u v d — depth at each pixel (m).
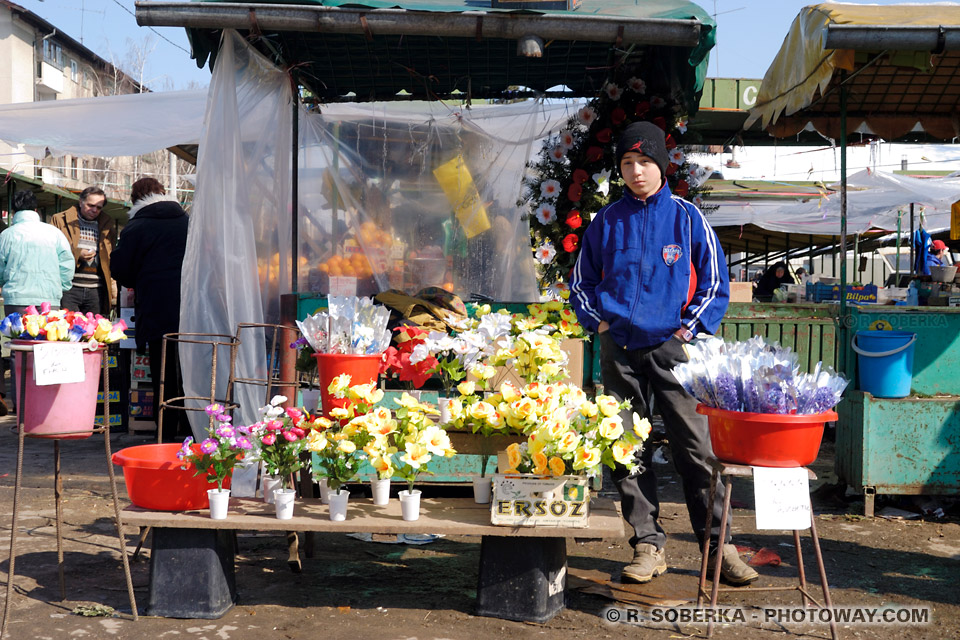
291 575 3.71
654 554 3.63
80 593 3.43
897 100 5.82
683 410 3.48
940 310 5.09
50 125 7.41
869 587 3.65
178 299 6.55
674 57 5.21
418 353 3.60
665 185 3.53
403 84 6.13
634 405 3.59
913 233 11.27
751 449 2.85
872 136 6.97
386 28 4.37
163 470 3.22
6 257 7.35
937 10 4.81
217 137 4.79
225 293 4.79
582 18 4.33
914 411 4.84
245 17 4.36
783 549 4.20
